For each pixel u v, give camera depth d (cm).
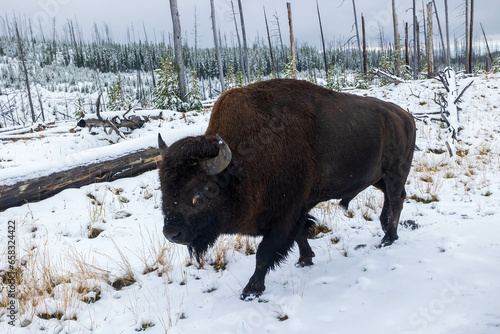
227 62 7450
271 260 387
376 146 443
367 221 584
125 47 8619
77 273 436
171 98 1514
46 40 8125
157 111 1207
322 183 420
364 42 3036
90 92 5606
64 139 992
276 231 388
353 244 498
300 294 382
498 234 446
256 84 416
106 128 1051
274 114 394
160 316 361
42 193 646
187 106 1519
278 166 380
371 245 488
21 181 619
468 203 623
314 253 461
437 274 375
